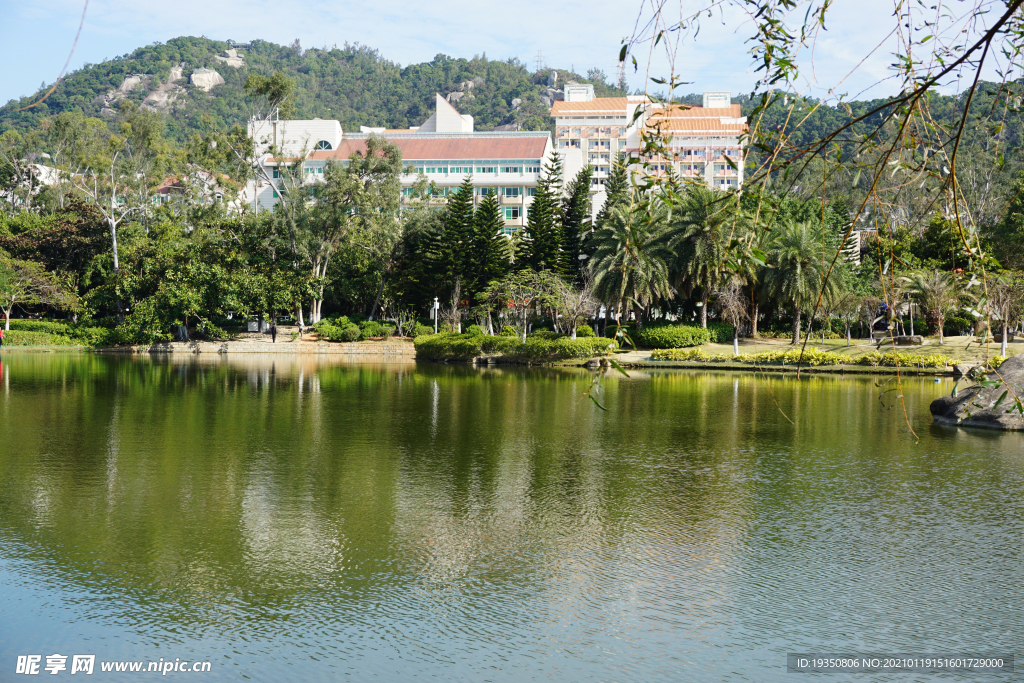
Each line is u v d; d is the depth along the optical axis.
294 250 63.94
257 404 26.64
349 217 66.88
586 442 19.44
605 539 11.24
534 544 10.98
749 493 14.01
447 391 32.09
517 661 7.62
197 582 9.48
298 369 44.06
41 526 11.58
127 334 58.38
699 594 9.24
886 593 9.27
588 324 62.00
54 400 27.11
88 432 20.12
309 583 9.47
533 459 17.09
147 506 12.71
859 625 8.43
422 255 65.31
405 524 11.87
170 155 79.31
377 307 71.69
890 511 12.83
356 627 8.33
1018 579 9.71
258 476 14.98
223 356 55.53
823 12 3.89
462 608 8.81
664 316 61.59
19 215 73.88
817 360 44.66
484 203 60.97
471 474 15.41
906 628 8.36
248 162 65.69
